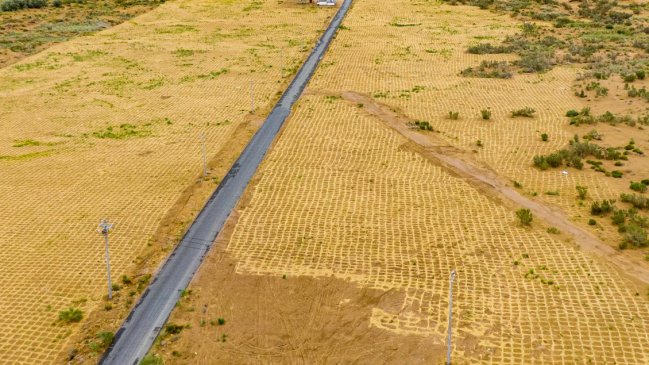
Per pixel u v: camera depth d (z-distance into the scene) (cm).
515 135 3906
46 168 3628
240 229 2844
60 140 4094
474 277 2419
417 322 2166
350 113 4412
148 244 2753
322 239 2741
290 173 3425
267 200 3116
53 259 2653
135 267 2578
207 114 4553
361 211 2980
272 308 2273
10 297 2391
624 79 4872
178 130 4231
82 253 2695
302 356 2025
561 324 2117
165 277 2481
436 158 3566
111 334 2122
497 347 2025
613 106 4331
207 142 3981
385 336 2102
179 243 2736
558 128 3988
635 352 1961
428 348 2033
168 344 2094
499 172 3353
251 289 2389
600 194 3031
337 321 2191
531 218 2781
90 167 3628
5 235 2856
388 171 3419
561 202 2977
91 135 4178
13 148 3959
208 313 2255
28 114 4616
